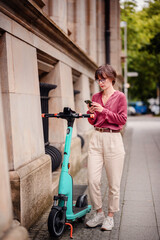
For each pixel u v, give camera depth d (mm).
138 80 38156
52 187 4812
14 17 3799
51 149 5711
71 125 3531
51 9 6566
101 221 3723
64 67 6551
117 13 18500
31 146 4125
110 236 3443
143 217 4004
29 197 3682
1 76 3572
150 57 32938
